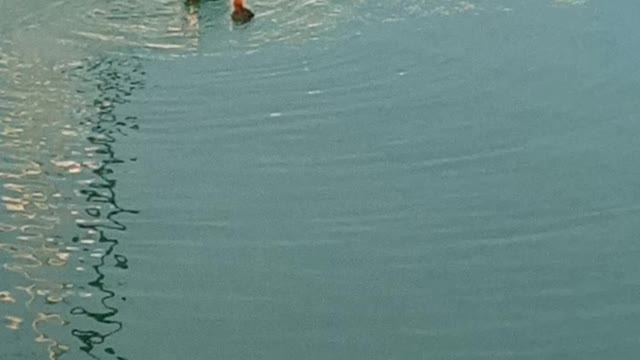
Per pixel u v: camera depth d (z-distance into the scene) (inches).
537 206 567.8
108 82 684.7
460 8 772.6
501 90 676.1
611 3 773.9
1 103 659.4
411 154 612.4
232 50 720.3
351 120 645.3
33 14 762.8
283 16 759.1
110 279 519.8
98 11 765.9
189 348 476.1
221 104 660.1
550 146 620.1
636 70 693.9
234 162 606.9
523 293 507.8
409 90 676.1
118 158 612.7
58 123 645.9
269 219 559.2
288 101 663.8
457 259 530.9
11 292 512.1
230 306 500.7
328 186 585.3
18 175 599.5
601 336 481.7
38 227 558.3
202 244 542.6
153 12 763.4
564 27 745.0
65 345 479.2
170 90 675.4
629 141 625.0
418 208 566.9
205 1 770.2
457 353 472.1
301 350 474.9
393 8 772.6
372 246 539.5
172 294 508.4
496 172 596.7
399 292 508.7
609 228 551.8
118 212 567.8
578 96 668.1
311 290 510.6
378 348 475.2
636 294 505.7
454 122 642.8
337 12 764.0
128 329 488.7
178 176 595.2
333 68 700.7
